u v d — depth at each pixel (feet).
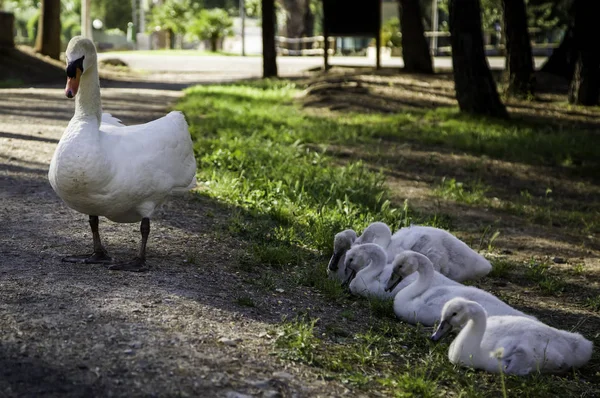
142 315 11.09
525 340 11.50
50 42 55.01
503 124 32.07
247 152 21.80
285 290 12.89
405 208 16.80
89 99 12.09
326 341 11.44
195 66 70.74
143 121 28.76
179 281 12.36
